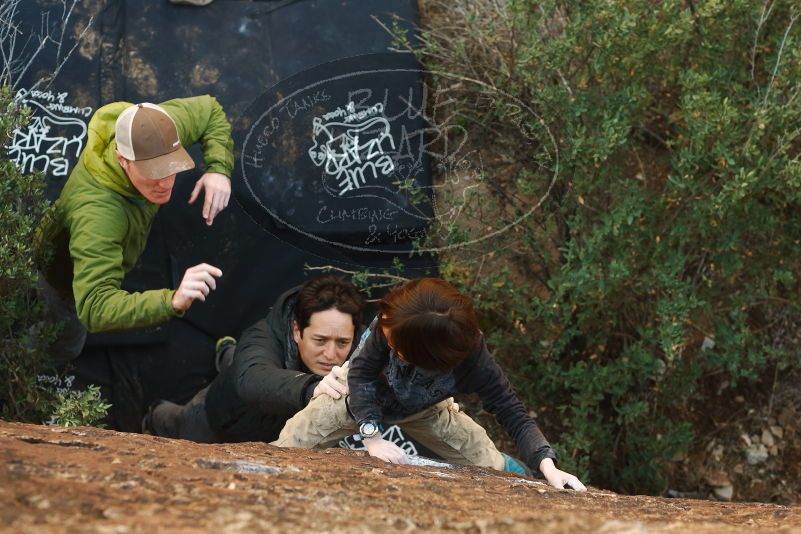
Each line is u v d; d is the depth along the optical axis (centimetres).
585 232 941
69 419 750
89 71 970
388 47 1016
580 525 332
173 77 987
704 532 330
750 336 976
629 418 937
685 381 969
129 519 289
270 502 340
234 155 981
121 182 741
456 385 555
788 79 859
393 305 500
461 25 1035
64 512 291
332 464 478
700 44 905
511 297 969
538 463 536
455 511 369
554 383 954
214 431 847
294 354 795
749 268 970
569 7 915
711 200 864
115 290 723
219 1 1012
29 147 951
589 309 933
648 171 1025
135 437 452
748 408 1046
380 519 335
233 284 989
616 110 898
